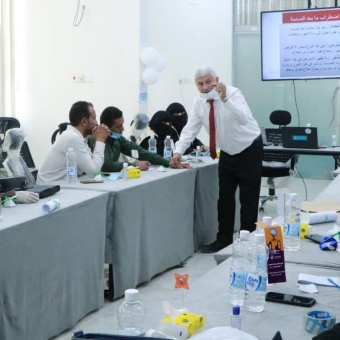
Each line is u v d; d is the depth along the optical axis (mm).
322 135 8031
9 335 2451
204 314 1634
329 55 6680
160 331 1467
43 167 3732
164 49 8227
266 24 6855
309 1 7406
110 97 7824
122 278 3385
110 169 4137
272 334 1501
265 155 6289
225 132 4195
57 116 8094
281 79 6922
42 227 2598
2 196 2816
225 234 4504
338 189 3672
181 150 4301
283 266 1871
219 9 7980
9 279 2406
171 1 8133
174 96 8250
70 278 2873
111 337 1279
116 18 7699
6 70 8188
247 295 1680
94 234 3082
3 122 4930
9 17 8070
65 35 7930
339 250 2271
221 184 4410
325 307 1688
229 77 8062
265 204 6340
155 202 3729
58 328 2807
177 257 4113
